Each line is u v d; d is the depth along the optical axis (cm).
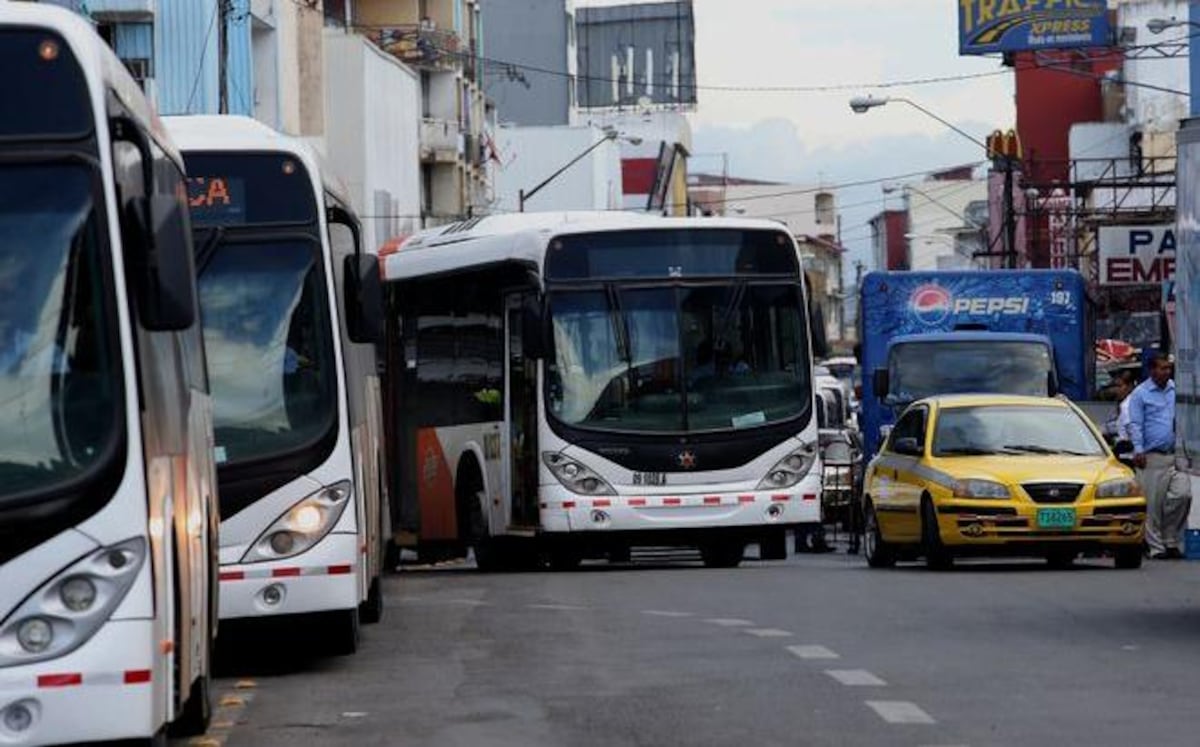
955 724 2378
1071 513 4766
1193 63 11331
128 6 9994
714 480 5131
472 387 5384
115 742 1908
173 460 2091
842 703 2555
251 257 3058
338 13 15900
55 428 1898
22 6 1955
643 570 5166
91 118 1945
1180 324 3419
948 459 4950
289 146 3092
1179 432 3431
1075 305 7112
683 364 5138
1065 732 2311
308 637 3159
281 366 3038
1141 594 4047
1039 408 5100
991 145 14538
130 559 1894
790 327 5206
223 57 8431
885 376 6788
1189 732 2308
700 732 2345
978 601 3916
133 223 1933
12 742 1859
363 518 3253
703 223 5175
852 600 3975
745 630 3434
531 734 2359
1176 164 3422
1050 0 13225
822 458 7225
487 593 4378
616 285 5131
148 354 1980
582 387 5106
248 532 2995
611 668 2961
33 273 1920
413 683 2859
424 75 16450
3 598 1867
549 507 5075
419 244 5725
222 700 2720
